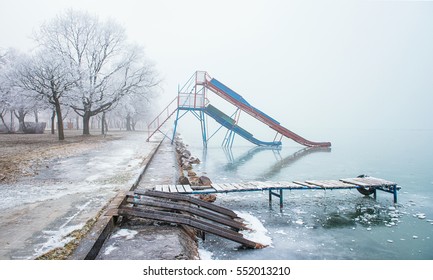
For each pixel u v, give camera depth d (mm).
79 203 7359
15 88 25078
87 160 15109
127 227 6535
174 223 6859
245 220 8500
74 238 5211
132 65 36000
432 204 10578
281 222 8492
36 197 7941
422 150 32656
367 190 11773
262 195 11602
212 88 28422
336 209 9859
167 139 34000
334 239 7289
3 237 5250
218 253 6316
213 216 7480
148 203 7363
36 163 13812
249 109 29969
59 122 26891
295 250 6582
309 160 24328
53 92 25281
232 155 27594
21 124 41469
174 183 10742
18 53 32031
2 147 20234
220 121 30547
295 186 10328
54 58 24875
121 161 14828
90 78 31469
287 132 32375
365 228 8094
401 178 16156
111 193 8383
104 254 5176
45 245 4926
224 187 10102
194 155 27031
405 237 7477
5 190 8734
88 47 32281
